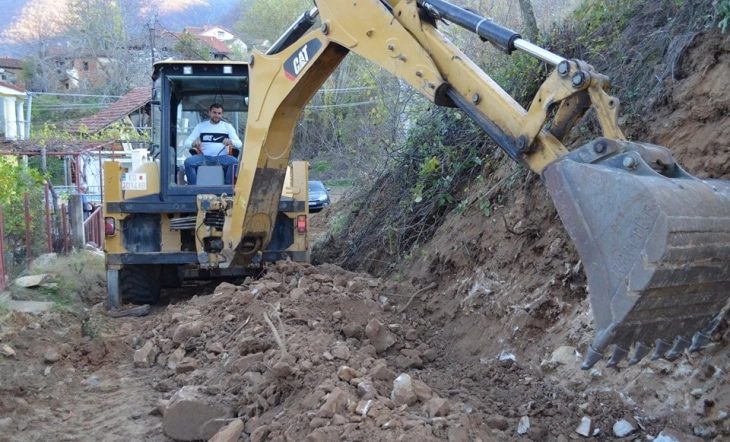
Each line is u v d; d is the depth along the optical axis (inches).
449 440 142.3
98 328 279.6
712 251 130.8
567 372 187.6
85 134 1289.4
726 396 151.3
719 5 205.6
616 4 279.4
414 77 184.4
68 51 2326.5
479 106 170.2
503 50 164.4
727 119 191.6
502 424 167.6
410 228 334.0
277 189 269.9
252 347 211.0
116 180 316.2
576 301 203.9
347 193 589.0
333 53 225.6
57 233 504.7
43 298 338.0
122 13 2417.6
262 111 252.1
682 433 150.0
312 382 174.4
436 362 224.4
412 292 271.6
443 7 177.0
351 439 144.6
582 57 276.5
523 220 240.1
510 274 234.5
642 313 131.5
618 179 134.7
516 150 159.6
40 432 190.2
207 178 322.7
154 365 242.4
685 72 215.5
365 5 200.2
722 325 158.7
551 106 152.2
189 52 1552.7
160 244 322.0
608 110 146.5
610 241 134.7
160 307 341.1
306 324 227.5
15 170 469.7
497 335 222.1
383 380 177.2
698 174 192.7
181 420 183.6
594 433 164.2
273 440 157.6
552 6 438.0
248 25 1841.8
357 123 756.6
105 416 201.9
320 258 412.5
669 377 163.9
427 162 334.6
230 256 281.1
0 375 227.8
